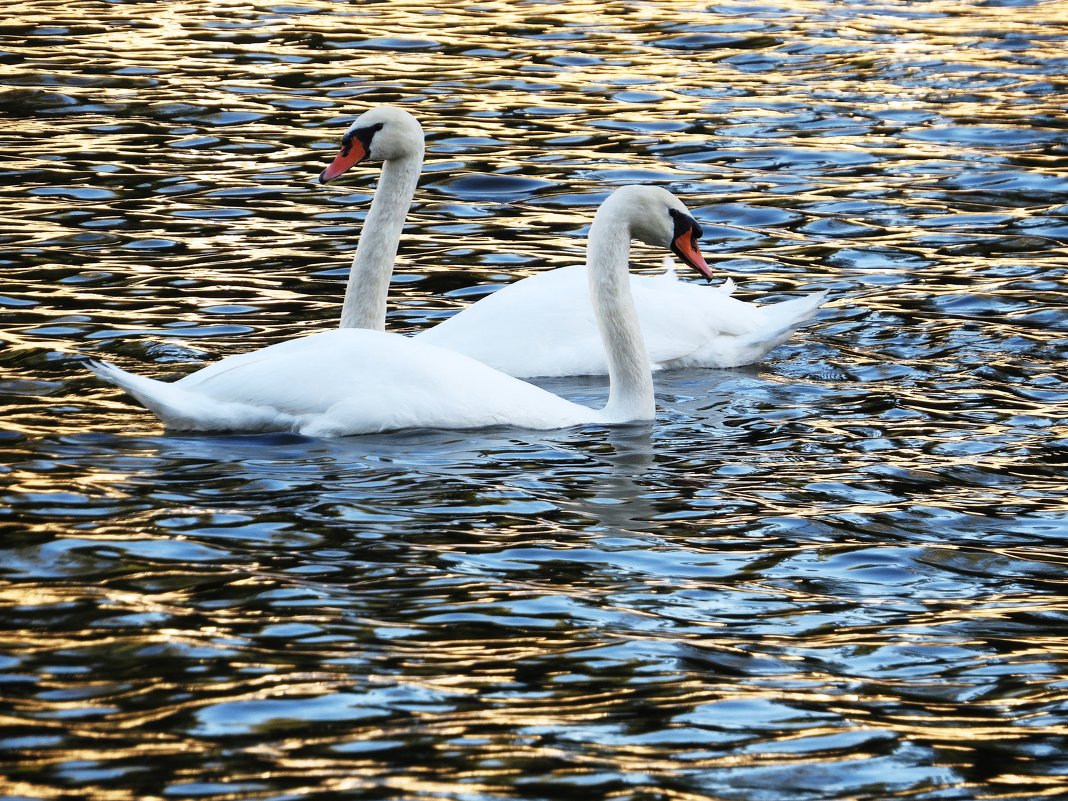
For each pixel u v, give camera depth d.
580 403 12.49
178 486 9.65
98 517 9.05
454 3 31.61
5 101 22.00
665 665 7.56
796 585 8.70
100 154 19.59
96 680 7.10
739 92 24.45
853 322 14.68
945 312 14.93
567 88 24.36
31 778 6.23
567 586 8.48
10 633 7.54
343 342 11.07
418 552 8.84
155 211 17.36
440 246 16.81
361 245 12.85
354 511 9.40
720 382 13.20
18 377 11.88
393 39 27.61
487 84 24.42
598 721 6.95
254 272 15.37
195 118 21.56
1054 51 27.34
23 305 13.88
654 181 19.53
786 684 7.44
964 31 29.33
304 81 24.06
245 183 18.66
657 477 10.48
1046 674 7.64
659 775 6.49
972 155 20.95
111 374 10.43
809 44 28.05
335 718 6.85
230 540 8.83
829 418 12.05
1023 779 6.59
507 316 13.45
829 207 18.61
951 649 7.91
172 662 7.30
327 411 10.72
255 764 6.41
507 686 7.25
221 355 12.73
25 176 18.44
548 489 10.11
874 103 23.78
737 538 9.38
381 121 12.72
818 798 6.38
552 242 17.00
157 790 6.18
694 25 29.64
